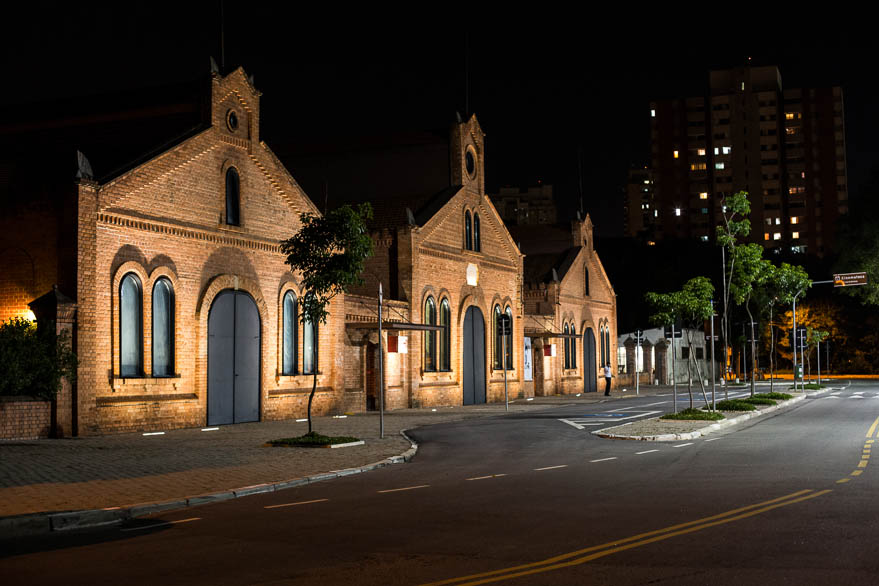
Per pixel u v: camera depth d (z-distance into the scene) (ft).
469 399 139.95
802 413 107.45
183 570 26.96
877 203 213.05
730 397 151.84
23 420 68.85
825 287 359.46
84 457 57.41
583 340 192.85
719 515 34.99
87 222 73.82
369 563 27.37
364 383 115.75
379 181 142.72
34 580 25.93
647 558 27.30
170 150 83.41
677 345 254.27
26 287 76.13
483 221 147.33
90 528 35.19
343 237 67.62
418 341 126.21
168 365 83.41
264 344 95.61
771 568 25.76
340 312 108.27
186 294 85.10
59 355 70.18
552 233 198.29
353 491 44.60
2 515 34.96
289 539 31.78
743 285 130.93
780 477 46.85
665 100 526.57
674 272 323.37
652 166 527.40
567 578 24.86
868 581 24.11
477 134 145.89
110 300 76.28
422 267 127.34
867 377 310.45
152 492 42.65
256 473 50.26
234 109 92.79
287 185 100.12
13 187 77.51
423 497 41.81
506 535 31.55
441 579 25.08
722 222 513.04
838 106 514.27
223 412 89.20
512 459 59.62
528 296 179.32
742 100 515.09
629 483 45.55
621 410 117.60
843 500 38.40
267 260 96.84
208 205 88.43
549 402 144.36
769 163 513.04
